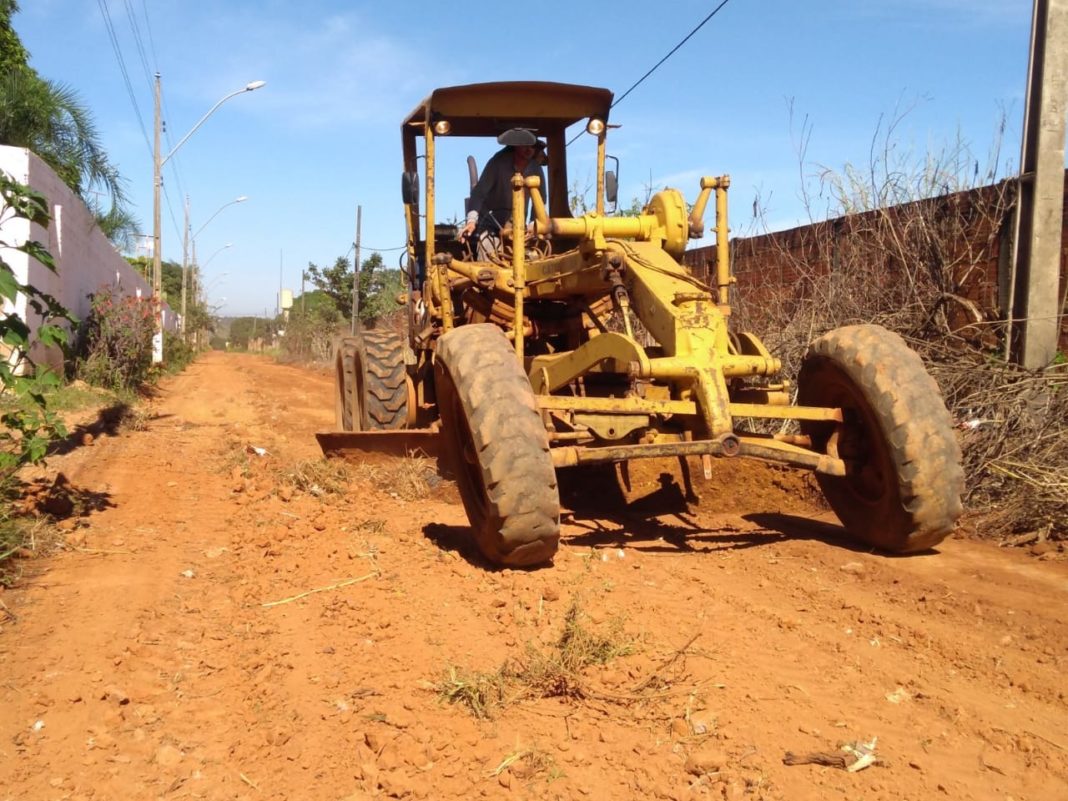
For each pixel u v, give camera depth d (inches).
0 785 110.8
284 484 284.0
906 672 138.9
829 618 163.0
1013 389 253.6
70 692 134.8
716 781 107.7
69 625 163.0
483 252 286.4
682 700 128.2
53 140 634.2
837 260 349.1
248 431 454.6
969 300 299.6
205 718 129.2
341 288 1352.1
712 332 195.2
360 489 278.5
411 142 306.7
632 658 142.9
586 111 278.7
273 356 1699.1
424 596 176.7
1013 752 114.8
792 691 131.5
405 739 117.4
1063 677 136.1
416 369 309.3
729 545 215.3
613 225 219.6
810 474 257.4
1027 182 273.4
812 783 107.3
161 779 112.6
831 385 209.9
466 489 207.6
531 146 274.7
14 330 225.9
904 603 171.6
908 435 187.5
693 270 473.1
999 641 150.8
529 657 137.8
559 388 226.1
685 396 197.8
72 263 592.4
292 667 144.4
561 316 264.2
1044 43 268.1
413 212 308.7
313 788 109.7
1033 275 269.7
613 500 263.6
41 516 232.8
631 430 209.2
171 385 813.2
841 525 235.1
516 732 120.5
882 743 116.8
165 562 204.7
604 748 116.1
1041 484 219.0
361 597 177.3
